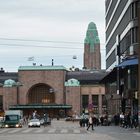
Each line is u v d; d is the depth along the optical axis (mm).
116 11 85375
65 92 151125
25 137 36875
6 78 158000
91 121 52688
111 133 43531
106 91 112375
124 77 72062
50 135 40344
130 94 64312
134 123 55594
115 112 92562
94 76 155125
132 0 63938
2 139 34062
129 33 65938
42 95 152875
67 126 73938
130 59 64312
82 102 152000
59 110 150125
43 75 151500
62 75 151375
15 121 70312
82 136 38156
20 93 151000
